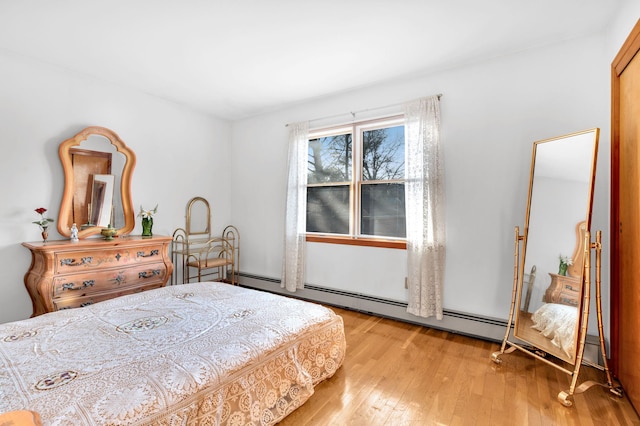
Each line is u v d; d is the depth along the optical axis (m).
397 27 2.17
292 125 3.76
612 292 1.99
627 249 1.82
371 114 3.24
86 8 1.97
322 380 1.92
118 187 3.22
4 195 2.55
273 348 1.55
